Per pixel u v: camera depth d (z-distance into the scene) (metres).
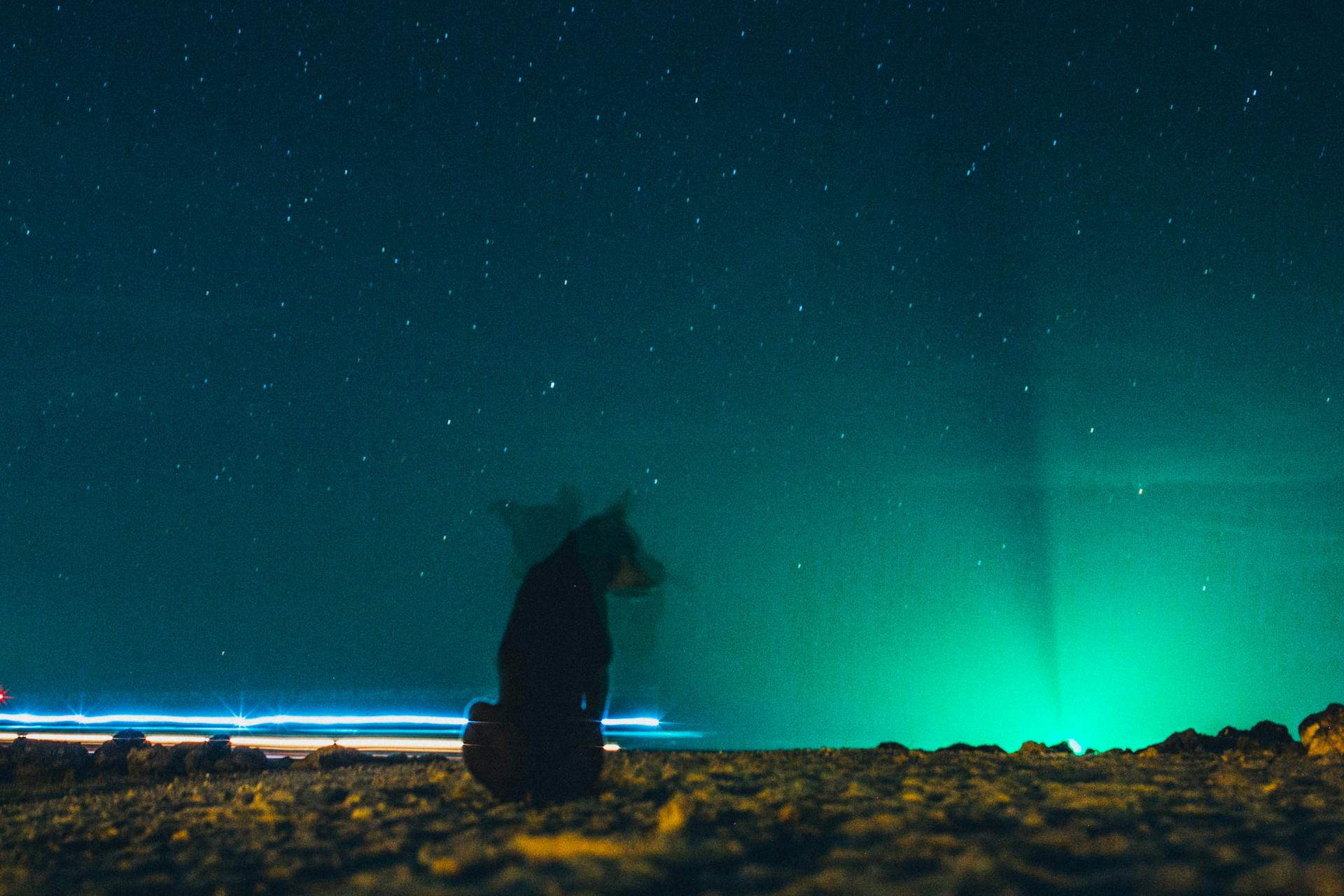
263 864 4.00
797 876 3.20
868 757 7.37
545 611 5.16
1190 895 2.91
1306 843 3.76
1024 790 5.11
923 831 3.92
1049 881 3.07
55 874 4.08
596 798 5.07
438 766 7.41
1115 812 4.35
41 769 9.76
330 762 9.34
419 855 3.82
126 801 6.75
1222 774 5.94
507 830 4.30
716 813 4.39
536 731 5.10
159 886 3.72
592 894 2.92
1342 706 7.96
